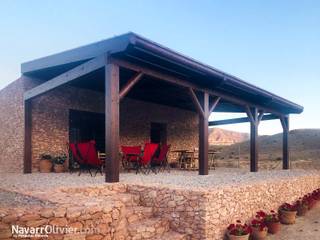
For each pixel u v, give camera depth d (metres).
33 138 8.41
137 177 6.97
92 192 5.14
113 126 5.68
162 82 8.30
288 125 12.80
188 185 5.60
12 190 4.67
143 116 11.77
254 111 10.49
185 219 4.94
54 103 8.96
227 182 6.30
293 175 9.22
